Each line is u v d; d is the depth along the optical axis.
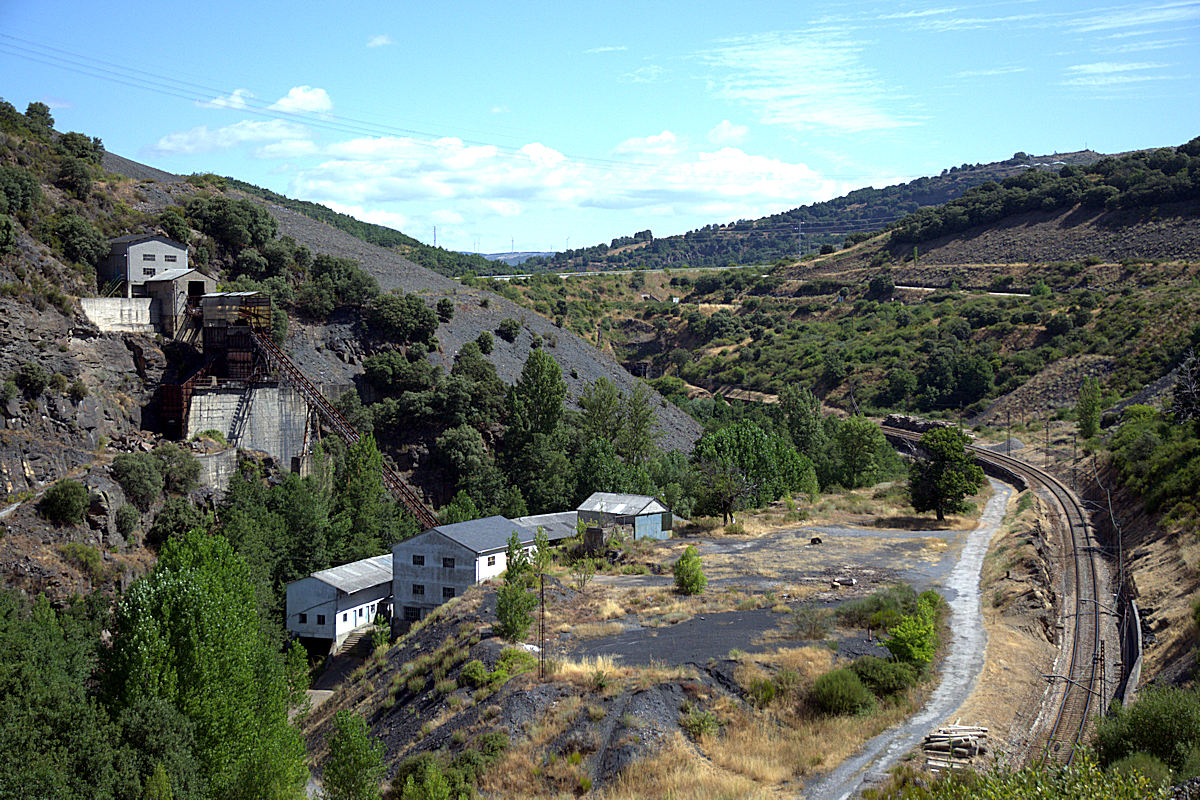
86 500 67.12
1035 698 44.78
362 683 58.47
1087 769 29.17
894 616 51.97
